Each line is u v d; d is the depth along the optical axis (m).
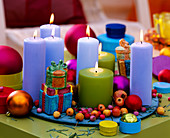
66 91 1.29
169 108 1.38
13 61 1.43
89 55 1.38
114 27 1.82
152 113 1.33
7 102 1.26
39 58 1.33
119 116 1.28
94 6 2.48
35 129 1.21
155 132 1.26
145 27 2.49
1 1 2.01
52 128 1.22
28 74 1.34
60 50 1.39
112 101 1.38
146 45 1.32
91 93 1.31
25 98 1.26
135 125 1.20
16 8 2.18
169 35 2.00
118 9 2.62
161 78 1.58
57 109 1.28
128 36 1.86
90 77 1.29
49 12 2.24
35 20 2.22
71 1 2.31
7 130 1.25
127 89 1.39
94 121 1.25
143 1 2.48
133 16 2.65
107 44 1.79
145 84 1.34
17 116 1.28
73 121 1.24
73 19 2.32
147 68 1.33
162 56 1.72
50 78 1.27
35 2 2.22
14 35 2.05
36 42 1.32
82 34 1.62
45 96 1.28
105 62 1.47
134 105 1.30
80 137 1.17
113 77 1.42
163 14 2.03
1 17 2.00
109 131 1.18
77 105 1.34
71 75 1.44
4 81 1.43
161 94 1.46
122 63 1.49
